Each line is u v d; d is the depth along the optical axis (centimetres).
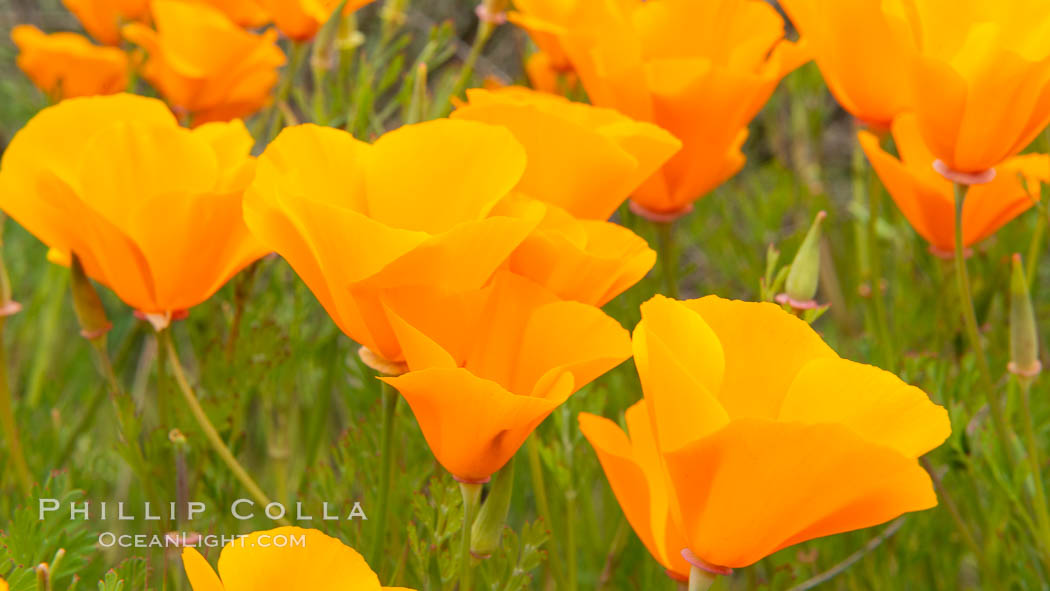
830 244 77
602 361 52
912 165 64
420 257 52
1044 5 58
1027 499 63
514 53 118
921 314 72
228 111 72
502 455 53
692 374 52
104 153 57
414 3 121
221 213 57
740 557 52
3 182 58
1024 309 60
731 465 51
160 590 58
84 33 126
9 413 62
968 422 64
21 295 81
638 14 64
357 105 68
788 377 53
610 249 55
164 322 58
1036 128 59
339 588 52
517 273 54
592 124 58
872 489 51
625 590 67
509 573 59
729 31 64
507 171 54
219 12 70
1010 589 65
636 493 55
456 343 53
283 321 69
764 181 99
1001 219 64
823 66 64
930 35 59
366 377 66
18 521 57
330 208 52
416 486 61
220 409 62
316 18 68
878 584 68
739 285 85
